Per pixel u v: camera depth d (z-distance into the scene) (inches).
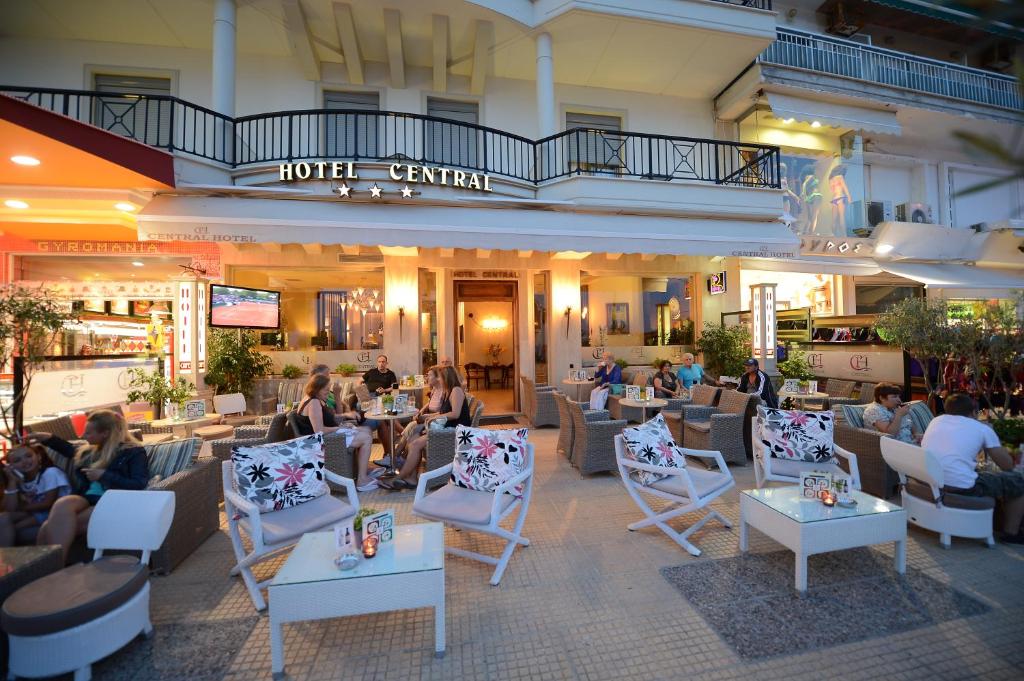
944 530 143.9
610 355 378.6
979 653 101.1
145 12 297.6
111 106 321.7
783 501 136.9
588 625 112.0
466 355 613.6
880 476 177.8
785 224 353.4
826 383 360.2
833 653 101.9
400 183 282.8
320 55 340.5
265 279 364.8
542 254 397.4
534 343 404.8
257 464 137.9
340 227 263.4
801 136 445.4
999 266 506.9
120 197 245.9
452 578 132.9
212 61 327.0
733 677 96.0
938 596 120.1
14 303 166.4
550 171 336.5
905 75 430.0
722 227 334.3
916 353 241.1
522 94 382.9
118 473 135.7
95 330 306.5
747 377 263.7
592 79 391.5
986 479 144.9
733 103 401.1
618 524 167.2
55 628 91.6
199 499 154.9
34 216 269.7
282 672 98.0
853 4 442.6
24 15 298.0
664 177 334.3
